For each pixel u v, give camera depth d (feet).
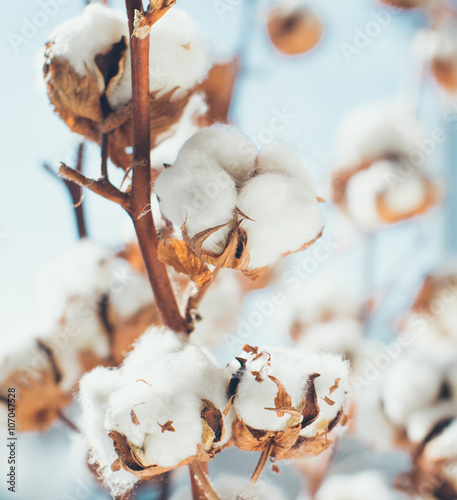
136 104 1.86
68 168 1.86
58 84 1.98
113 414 1.77
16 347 2.32
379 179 3.52
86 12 2.01
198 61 2.03
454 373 2.88
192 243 1.78
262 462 1.83
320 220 1.81
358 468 3.36
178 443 1.75
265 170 1.82
